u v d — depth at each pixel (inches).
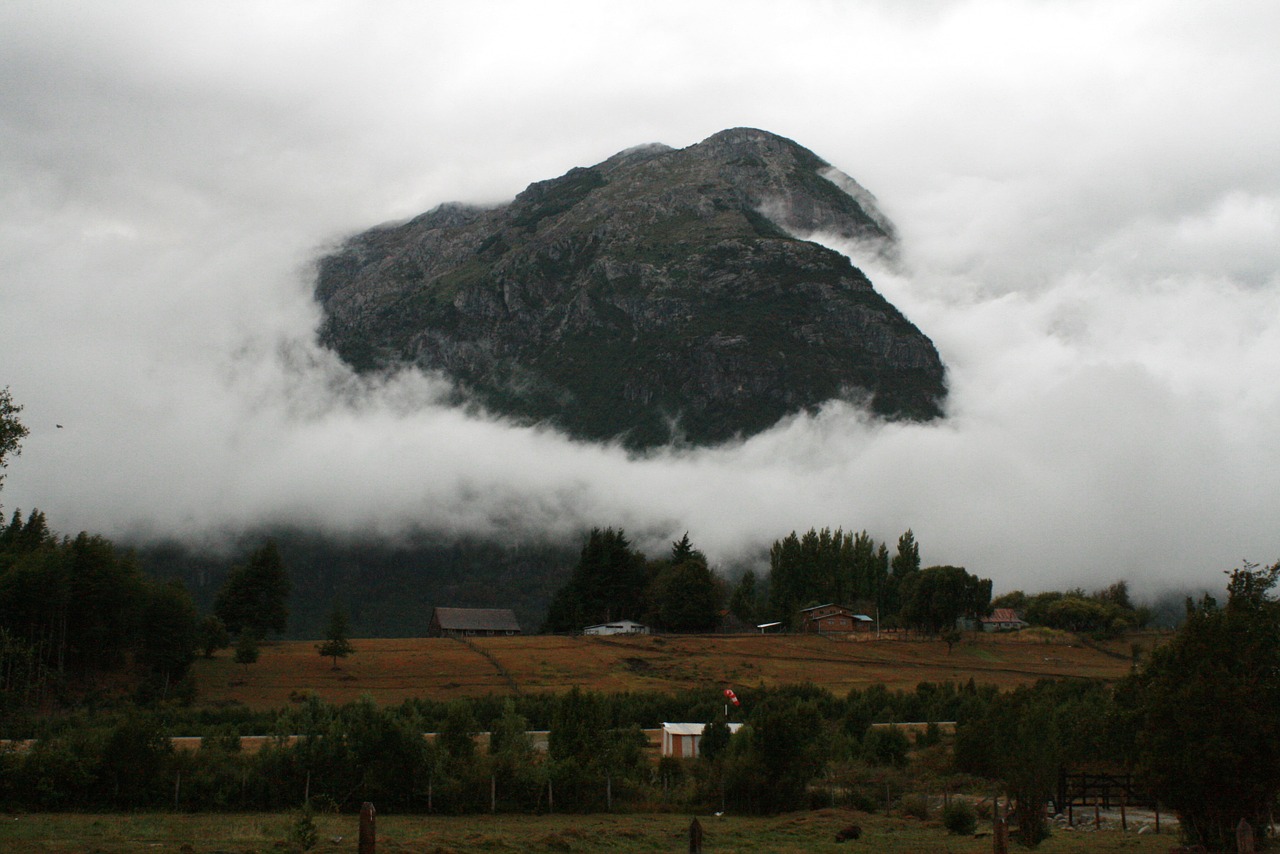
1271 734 1430.9
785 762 2427.4
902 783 2780.5
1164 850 1595.7
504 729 2524.6
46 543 5826.8
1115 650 7234.3
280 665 5511.8
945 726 4151.1
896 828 2082.9
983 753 2591.0
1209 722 1459.2
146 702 4471.0
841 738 3548.2
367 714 2327.8
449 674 5556.1
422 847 1573.6
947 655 6825.8
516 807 2303.2
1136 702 1705.2
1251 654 1485.0
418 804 2251.5
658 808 2399.1
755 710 2620.6
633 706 4505.4
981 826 2123.5
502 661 5969.5
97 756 2121.1
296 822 1519.4
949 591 7588.6
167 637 4810.5
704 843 1802.4
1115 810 2236.7
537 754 2541.8
